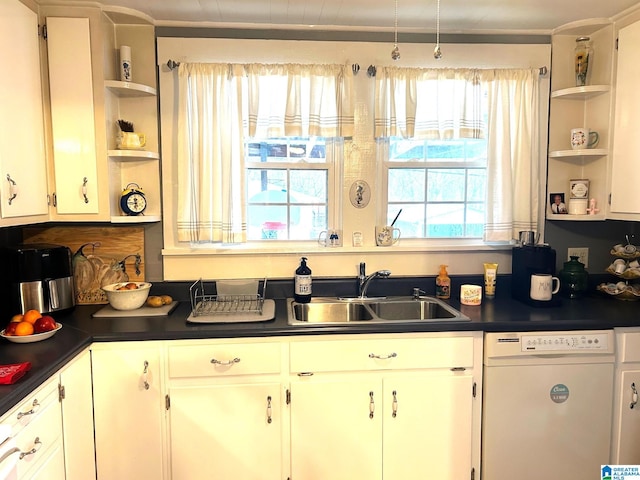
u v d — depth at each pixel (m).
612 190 2.35
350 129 2.43
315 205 2.59
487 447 2.05
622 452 2.11
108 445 1.92
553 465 2.08
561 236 2.62
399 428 2.03
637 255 2.46
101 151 2.13
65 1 2.05
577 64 2.46
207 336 1.92
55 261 2.15
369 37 2.46
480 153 2.66
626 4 2.15
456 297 2.52
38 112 2.02
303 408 1.98
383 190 2.59
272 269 2.50
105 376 1.90
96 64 2.10
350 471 2.03
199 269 2.47
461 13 2.25
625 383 2.08
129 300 2.20
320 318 2.42
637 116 2.18
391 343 2.00
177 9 2.19
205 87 2.35
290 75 2.37
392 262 2.56
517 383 2.03
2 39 1.74
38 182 2.02
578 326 2.04
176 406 1.93
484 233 2.55
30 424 1.42
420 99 2.48
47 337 1.80
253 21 2.36
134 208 2.27
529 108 2.48
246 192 2.46
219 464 1.98
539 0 2.10
